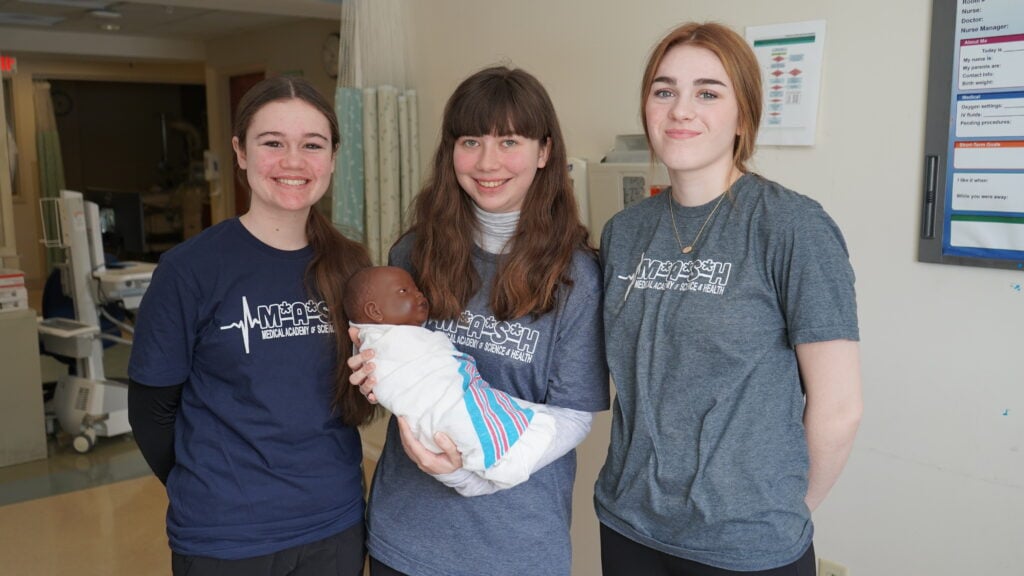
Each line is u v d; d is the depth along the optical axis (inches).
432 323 62.8
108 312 191.0
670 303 53.6
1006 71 62.2
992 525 67.1
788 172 78.6
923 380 70.6
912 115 68.7
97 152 458.0
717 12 82.4
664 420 53.1
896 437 72.9
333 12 177.2
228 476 58.1
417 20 127.9
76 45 304.3
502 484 55.0
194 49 324.2
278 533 58.6
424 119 129.3
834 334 48.1
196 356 59.3
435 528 59.9
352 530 62.7
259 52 287.4
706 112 52.1
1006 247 63.7
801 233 49.1
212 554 57.4
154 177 478.3
